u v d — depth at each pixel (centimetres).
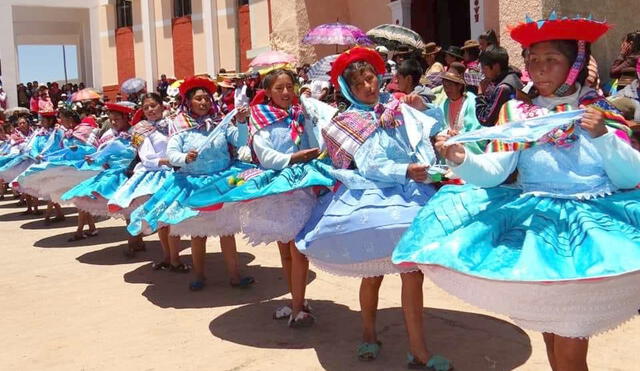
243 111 605
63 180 945
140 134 718
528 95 354
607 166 308
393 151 417
